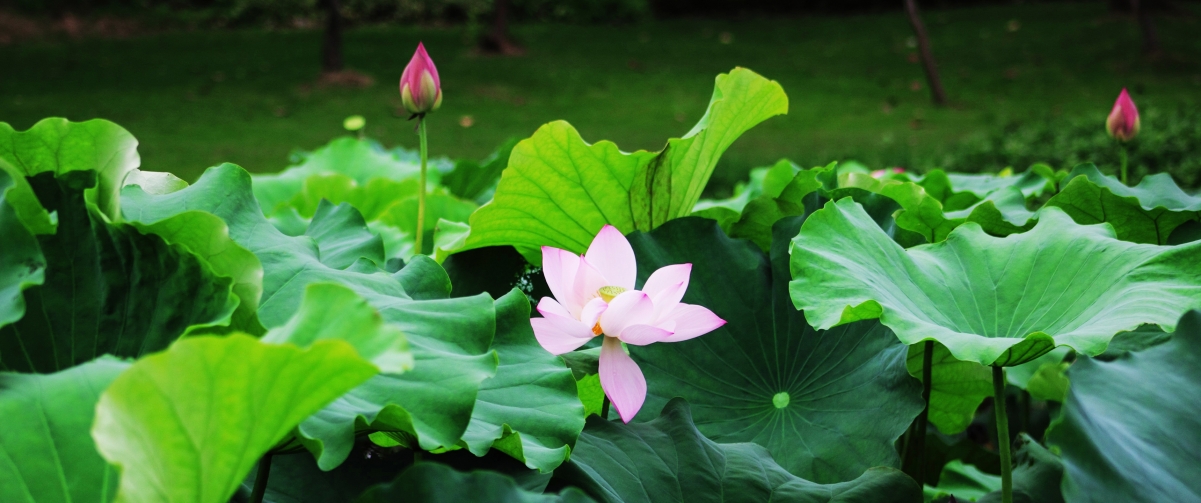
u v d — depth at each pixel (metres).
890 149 11.05
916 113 17.66
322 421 1.83
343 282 2.01
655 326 2.03
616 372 2.02
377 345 1.61
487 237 2.45
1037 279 2.17
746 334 2.31
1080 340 1.99
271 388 1.52
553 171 2.36
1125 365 1.93
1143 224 2.48
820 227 2.18
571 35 26.25
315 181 4.08
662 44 25.09
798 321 2.31
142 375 1.42
